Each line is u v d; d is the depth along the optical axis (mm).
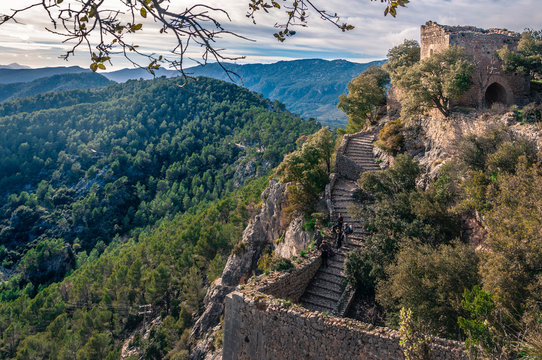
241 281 34469
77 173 178625
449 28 26641
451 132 21469
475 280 11570
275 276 15391
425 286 11930
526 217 10742
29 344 43625
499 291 9688
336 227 20062
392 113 36094
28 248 142375
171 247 66562
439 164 20984
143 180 176125
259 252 34000
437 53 22203
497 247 10969
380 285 14164
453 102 22781
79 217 149625
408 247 14039
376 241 16703
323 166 29250
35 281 103312
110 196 158125
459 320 8406
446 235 17000
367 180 21812
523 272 9852
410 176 21156
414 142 25094
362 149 31375
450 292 11344
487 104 24344
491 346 7875
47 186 172500
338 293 16359
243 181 155250
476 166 16812
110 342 45594
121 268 60281
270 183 34844
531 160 14203
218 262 48688
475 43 23797
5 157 183625
